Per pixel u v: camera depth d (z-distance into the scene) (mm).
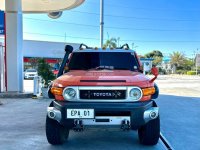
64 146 5875
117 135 6750
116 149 5691
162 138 6570
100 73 5918
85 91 5219
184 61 85062
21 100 13203
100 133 6918
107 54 6961
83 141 6246
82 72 6160
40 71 14477
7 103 12180
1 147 5824
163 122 8438
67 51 6965
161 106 11625
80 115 5121
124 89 5180
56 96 5402
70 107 5145
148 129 5555
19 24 15000
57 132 5684
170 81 33344
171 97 14969
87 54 7000
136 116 5102
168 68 85625
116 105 5094
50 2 19469
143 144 5875
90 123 5137
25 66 51750
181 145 6109
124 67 6762
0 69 14828
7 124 7938
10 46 14891
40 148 5742
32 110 10328
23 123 8062
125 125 5098
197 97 15031
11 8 14781
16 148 5754
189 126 7930
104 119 5102
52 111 5340
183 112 10195
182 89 20656
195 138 6672
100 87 5172
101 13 22344
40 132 7023
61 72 6926
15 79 14930
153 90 5402
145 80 5434
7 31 14883
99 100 5184
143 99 5230
